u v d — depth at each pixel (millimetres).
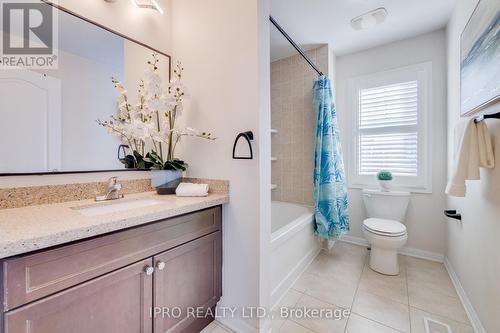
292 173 2682
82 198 1249
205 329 1366
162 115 1577
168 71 1657
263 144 1283
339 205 2301
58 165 1170
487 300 1215
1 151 1014
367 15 1975
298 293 1725
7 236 662
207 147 1471
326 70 2475
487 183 1239
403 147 2428
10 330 639
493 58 1085
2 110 1020
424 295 1685
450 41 2002
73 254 765
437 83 2242
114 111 1384
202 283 1270
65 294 745
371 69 2590
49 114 1146
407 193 2275
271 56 2699
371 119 2600
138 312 964
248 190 1290
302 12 1935
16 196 1040
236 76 1322
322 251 2498
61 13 1183
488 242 1218
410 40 2367
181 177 1504
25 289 664
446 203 2186
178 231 1122
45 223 797
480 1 1246
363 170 2662
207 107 1464
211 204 1262
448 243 2084
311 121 2553
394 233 1925
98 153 1320
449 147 2070
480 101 1248
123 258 901
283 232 1757
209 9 1450
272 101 2812
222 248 1400
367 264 2191
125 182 1446
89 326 810
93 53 1298
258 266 1261
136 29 1486
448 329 1349
